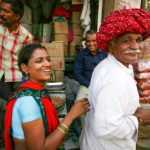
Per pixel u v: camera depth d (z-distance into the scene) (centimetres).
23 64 84
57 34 346
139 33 81
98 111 76
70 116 84
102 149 89
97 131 77
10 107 78
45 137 77
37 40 379
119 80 76
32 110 72
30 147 73
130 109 83
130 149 91
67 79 312
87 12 327
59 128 80
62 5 394
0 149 183
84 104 90
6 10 171
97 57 247
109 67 84
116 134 75
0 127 201
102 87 77
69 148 185
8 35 189
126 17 78
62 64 300
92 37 230
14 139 78
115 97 73
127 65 93
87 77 249
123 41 83
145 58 203
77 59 254
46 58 84
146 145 187
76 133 208
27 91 77
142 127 190
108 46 92
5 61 197
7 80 201
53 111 85
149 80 201
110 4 250
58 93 208
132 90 80
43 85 90
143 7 252
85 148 99
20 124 74
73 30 366
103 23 87
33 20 381
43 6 383
